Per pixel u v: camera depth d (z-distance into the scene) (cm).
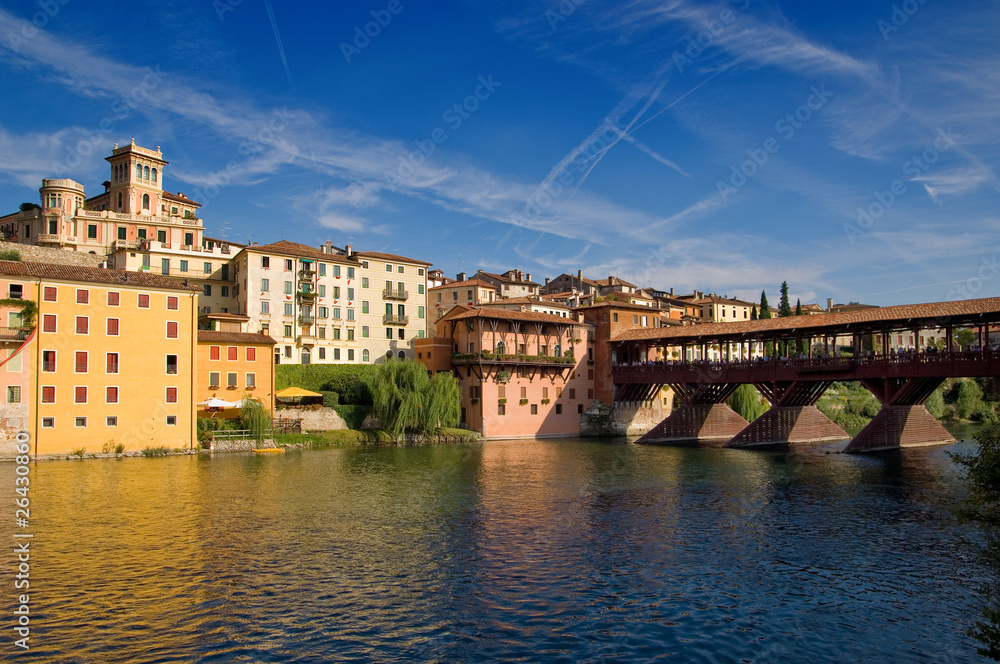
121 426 5781
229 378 6931
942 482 4734
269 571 2603
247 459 5775
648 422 9744
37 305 5428
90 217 9112
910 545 3038
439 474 5038
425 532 3222
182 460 5619
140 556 2773
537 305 10306
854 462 5847
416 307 10069
